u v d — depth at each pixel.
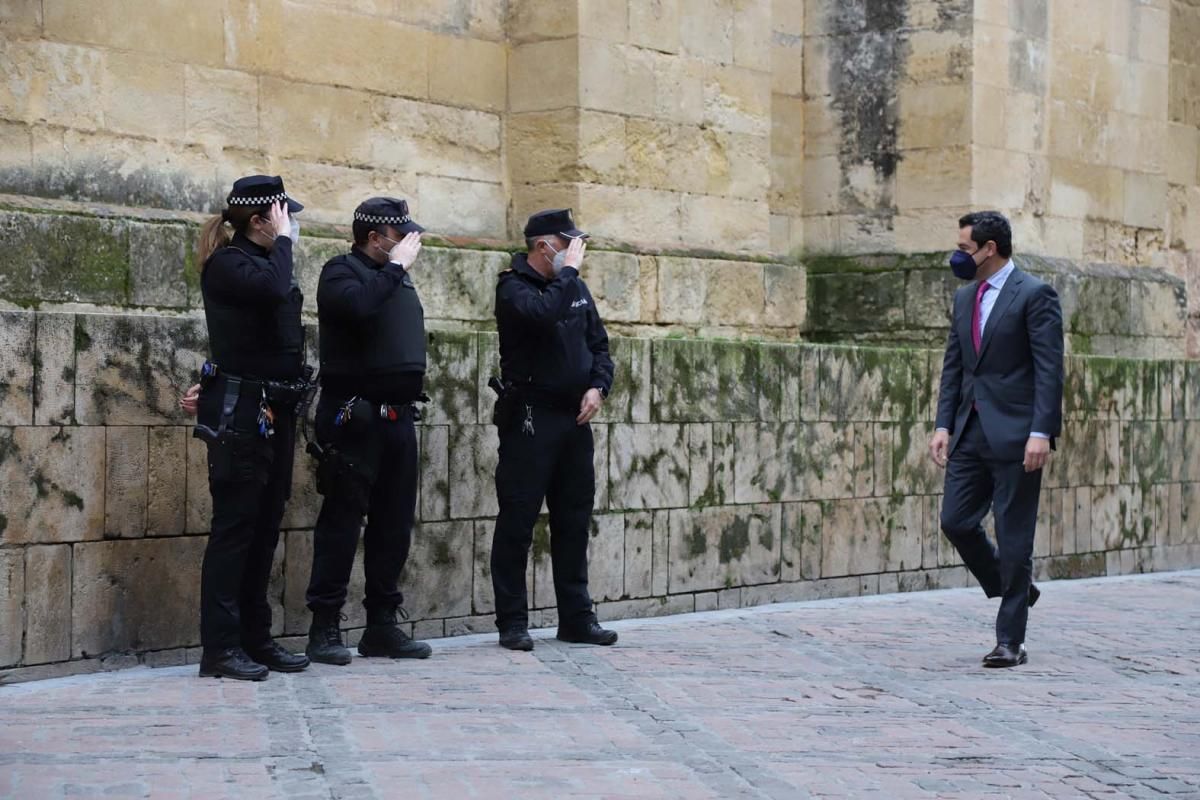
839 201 17.05
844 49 17.00
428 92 13.40
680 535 12.70
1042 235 17.33
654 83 14.30
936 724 8.59
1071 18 17.67
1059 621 12.66
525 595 10.91
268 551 9.76
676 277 14.30
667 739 8.05
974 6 16.39
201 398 9.38
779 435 13.38
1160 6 18.86
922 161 16.66
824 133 17.11
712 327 14.63
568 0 13.71
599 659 10.45
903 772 7.50
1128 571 16.47
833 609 13.09
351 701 8.86
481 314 13.21
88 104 11.20
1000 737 8.30
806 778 7.32
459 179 13.64
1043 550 15.55
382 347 10.08
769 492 13.31
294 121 12.48
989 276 10.75
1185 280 21.33
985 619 12.57
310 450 10.09
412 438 10.34
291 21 12.45
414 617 11.19
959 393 10.86
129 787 6.88
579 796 6.90
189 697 8.91
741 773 7.38
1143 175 18.72
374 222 10.13
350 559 10.16
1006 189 16.81
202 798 6.73
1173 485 17.00
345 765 7.33
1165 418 16.88
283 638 10.57
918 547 14.49
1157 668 10.50
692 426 12.77
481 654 10.59
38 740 7.78
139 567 9.84
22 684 9.30
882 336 16.69
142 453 9.84
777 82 16.94
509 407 10.81
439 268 12.92
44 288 10.51
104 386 9.66
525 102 13.92
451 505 11.38
